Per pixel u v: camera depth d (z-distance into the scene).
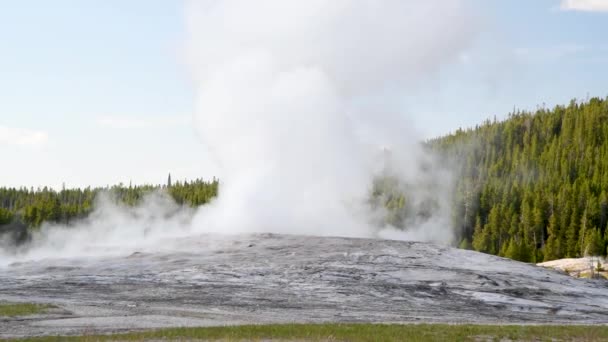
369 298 42.53
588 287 51.53
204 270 51.41
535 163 158.38
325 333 26.45
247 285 45.81
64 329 27.16
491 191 143.88
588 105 187.62
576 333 29.62
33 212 128.12
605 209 117.06
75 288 43.12
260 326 28.14
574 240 110.88
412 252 60.81
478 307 41.41
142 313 32.84
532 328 30.84
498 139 186.12
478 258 60.62
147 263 56.03
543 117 189.12
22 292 40.88
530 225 122.75
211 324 30.02
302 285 46.31
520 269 56.75
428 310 39.44
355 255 58.25
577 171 145.62
